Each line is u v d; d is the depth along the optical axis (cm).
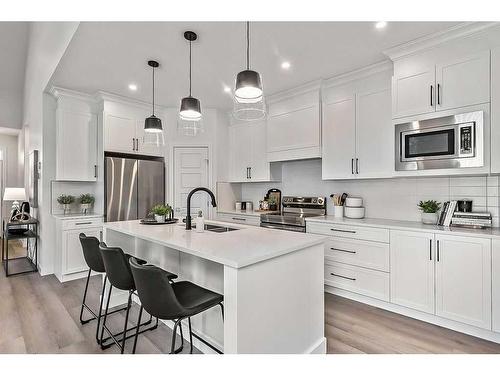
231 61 290
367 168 308
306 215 379
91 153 405
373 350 205
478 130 223
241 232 224
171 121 456
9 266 429
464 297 224
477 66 226
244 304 149
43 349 209
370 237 283
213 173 460
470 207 262
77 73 320
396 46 260
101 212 396
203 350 210
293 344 180
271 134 406
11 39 491
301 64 298
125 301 292
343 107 330
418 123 257
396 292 264
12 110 618
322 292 206
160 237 201
